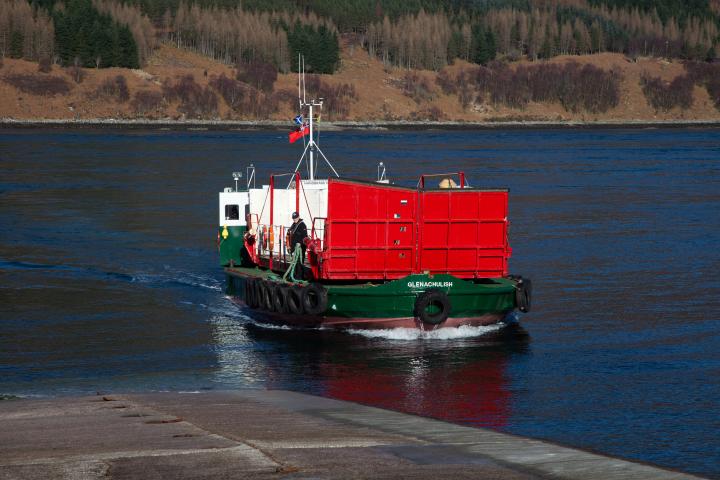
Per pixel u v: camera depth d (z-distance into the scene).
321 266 69.12
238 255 85.81
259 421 43.94
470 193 70.75
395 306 68.00
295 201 77.12
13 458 36.69
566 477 36.00
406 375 58.75
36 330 70.44
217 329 71.69
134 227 128.12
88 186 184.88
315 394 54.44
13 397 52.78
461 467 36.53
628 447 44.84
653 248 109.56
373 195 69.38
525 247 110.31
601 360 62.19
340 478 34.47
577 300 81.19
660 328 71.19
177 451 37.56
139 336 69.00
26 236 119.50
